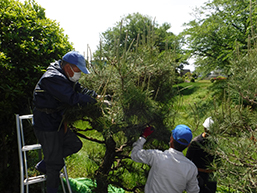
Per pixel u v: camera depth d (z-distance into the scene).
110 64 2.37
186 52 11.57
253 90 2.05
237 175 1.97
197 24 11.52
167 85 2.71
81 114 2.14
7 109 2.84
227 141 2.13
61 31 3.68
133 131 2.36
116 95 2.39
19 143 2.57
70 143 2.45
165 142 2.76
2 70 2.77
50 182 2.27
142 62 2.45
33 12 3.37
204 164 2.91
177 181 2.06
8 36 2.90
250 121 2.12
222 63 10.03
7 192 3.15
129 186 3.01
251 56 2.15
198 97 10.23
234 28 10.09
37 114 2.13
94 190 2.80
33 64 3.05
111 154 2.87
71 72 2.06
